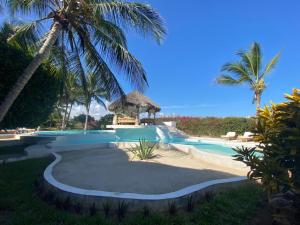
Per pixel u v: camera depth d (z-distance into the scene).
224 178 9.02
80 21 10.33
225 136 26.36
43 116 16.30
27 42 11.80
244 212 6.36
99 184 7.89
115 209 5.89
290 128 4.91
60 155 14.20
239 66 22.95
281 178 5.07
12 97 8.48
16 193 7.45
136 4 9.96
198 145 18.53
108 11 9.59
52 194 6.74
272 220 5.92
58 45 12.01
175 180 8.58
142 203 5.91
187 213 5.98
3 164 11.62
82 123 45.00
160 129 21.73
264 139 5.57
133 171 9.99
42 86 14.09
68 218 5.53
